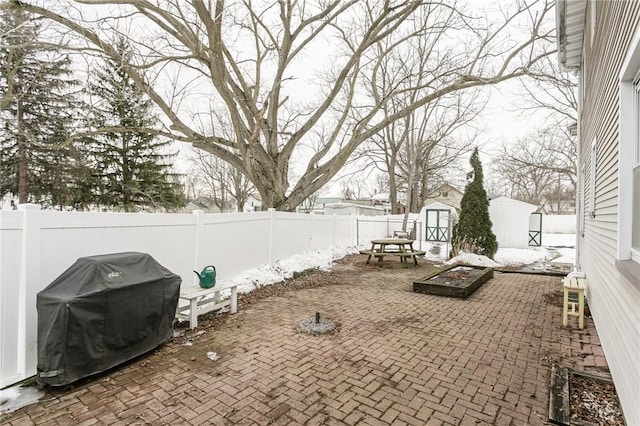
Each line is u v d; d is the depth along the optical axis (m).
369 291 6.62
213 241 5.93
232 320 4.72
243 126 8.72
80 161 15.06
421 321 4.76
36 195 14.88
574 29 6.94
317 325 4.45
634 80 2.68
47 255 3.17
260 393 2.82
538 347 3.83
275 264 8.15
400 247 10.91
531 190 34.69
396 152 21.98
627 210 2.78
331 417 2.49
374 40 9.27
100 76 8.30
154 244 4.58
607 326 3.48
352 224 14.21
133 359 3.43
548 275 8.68
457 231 12.02
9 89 6.32
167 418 2.47
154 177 18.62
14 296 2.92
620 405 2.66
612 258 3.29
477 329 4.43
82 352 2.88
